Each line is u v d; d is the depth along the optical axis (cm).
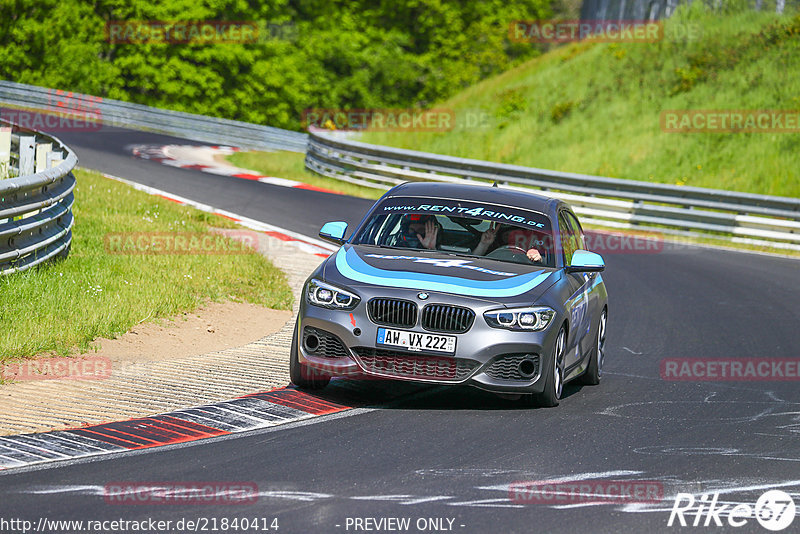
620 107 13025
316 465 2255
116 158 10900
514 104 14138
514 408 2945
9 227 3816
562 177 9419
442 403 2969
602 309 3525
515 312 2795
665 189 8831
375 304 2798
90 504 1922
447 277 2883
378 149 10612
